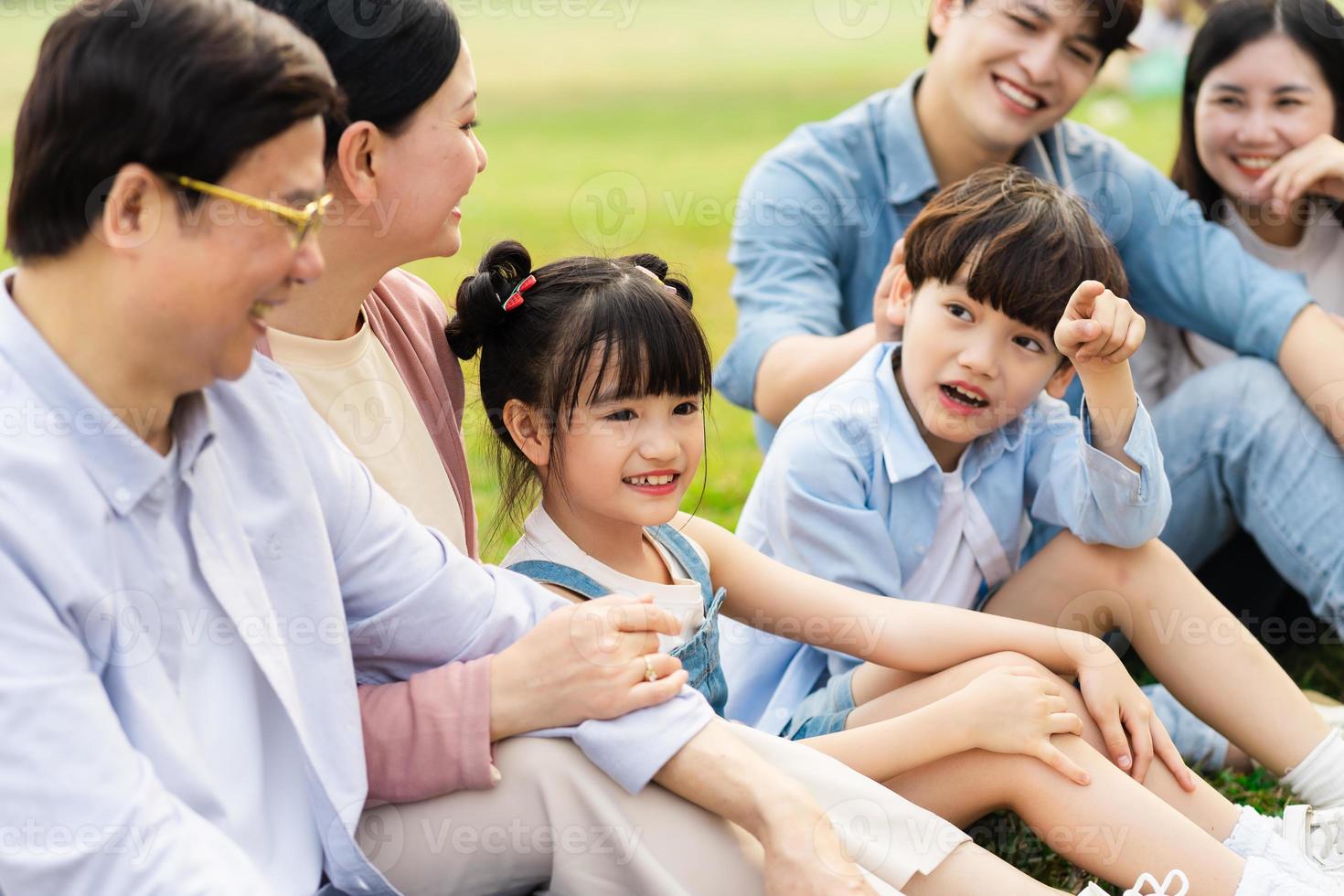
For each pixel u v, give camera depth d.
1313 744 2.09
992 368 2.20
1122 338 2.01
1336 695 2.68
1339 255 2.99
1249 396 2.59
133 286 1.30
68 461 1.31
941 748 1.86
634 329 1.89
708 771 1.59
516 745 1.61
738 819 1.58
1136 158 2.99
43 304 1.33
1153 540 2.19
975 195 2.26
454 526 1.95
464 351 2.05
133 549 1.37
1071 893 1.92
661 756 1.59
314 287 1.79
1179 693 2.17
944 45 2.85
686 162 7.47
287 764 1.51
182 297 1.31
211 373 1.38
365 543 1.66
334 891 1.55
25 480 1.29
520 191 6.79
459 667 1.64
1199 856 1.78
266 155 1.31
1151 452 2.07
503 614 1.72
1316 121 2.86
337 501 1.63
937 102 2.88
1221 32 2.88
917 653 2.06
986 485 2.31
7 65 9.95
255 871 1.36
